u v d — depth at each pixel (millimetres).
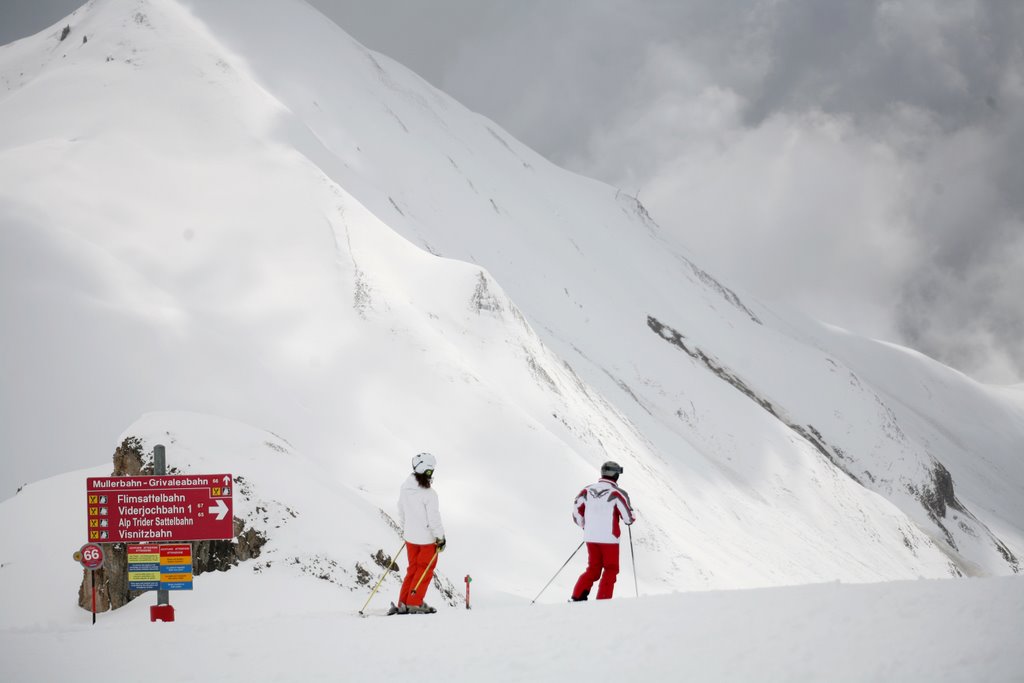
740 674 6512
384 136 147625
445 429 59406
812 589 9852
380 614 13094
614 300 164375
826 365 183375
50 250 64625
